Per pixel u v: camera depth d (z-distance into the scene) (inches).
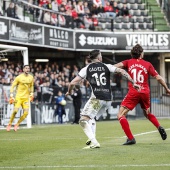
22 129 1408.7
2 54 1633.9
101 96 802.2
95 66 807.7
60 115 1847.9
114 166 621.9
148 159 676.1
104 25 2341.3
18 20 1845.5
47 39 2010.3
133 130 1280.8
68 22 2169.0
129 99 861.8
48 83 1926.7
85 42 2198.6
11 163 672.4
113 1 2433.6
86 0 2343.8
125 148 802.8
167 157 692.7
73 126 1574.8
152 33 2287.2
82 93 1977.1
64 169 607.8
